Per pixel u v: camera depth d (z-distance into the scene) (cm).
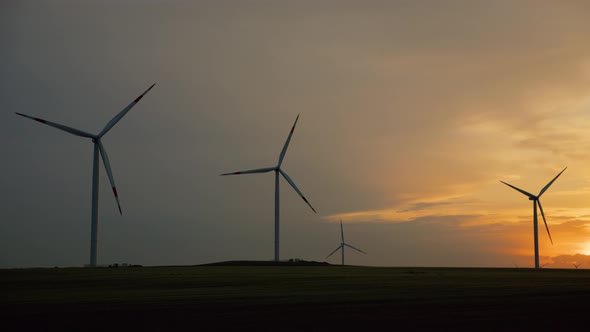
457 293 4925
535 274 8456
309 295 4788
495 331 3061
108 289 5553
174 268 9338
